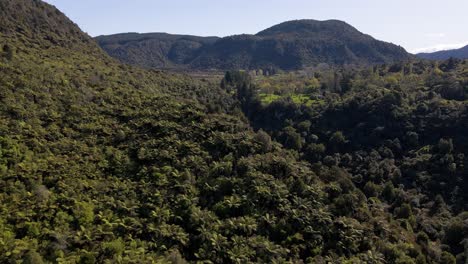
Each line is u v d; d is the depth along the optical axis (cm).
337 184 4794
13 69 5934
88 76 7238
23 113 5053
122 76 8219
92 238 3228
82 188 3925
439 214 6100
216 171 4509
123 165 4516
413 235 4841
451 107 8562
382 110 9000
